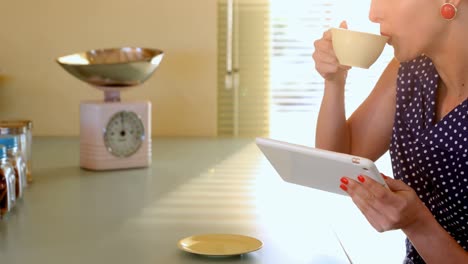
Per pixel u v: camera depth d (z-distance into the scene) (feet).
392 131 5.76
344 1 10.64
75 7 10.27
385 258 5.65
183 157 8.82
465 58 4.66
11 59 10.33
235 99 10.68
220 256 4.98
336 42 4.99
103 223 5.83
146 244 5.27
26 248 5.16
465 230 5.00
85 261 4.88
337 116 5.66
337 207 6.60
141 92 10.39
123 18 10.27
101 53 8.84
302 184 5.13
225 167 8.21
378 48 4.83
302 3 10.62
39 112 10.43
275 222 5.92
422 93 5.08
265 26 10.63
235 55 10.61
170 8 10.26
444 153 4.85
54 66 10.35
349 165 4.27
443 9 4.46
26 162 7.32
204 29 10.28
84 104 8.10
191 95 10.41
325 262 4.93
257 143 4.92
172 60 10.34
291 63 10.73
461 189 4.85
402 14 4.59
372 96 5.86
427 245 4.42
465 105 4.71
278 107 10.78
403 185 4.31
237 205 6.45
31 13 10.27
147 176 7.73
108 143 8.01
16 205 6.42
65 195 6.84
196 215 6.10
